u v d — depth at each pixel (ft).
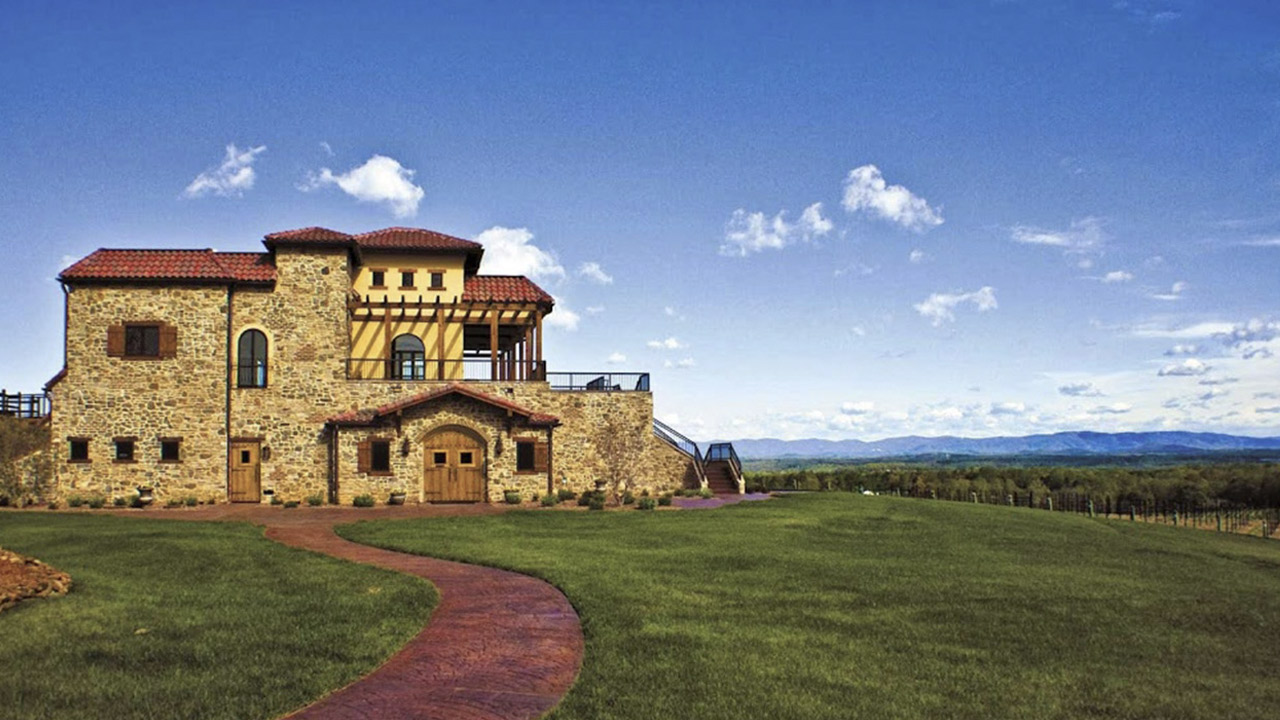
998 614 44.86
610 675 32.01
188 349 111.04
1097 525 103.35
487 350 151.12
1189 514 191.11
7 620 38.52
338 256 116.06
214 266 114.32
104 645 34.53
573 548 64.75
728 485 129.29
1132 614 46.21
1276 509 206.28
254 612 40.86
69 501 104.12
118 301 110.52
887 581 53.21
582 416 120.06
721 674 32.35
